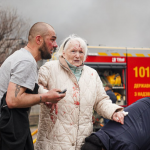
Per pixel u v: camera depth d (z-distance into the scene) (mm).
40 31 1941
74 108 2174
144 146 2021
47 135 2184
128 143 1904
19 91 1684
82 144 2176
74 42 2262
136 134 1983
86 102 2230
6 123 1671
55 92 1799
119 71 6551
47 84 2277
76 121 2182
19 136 1696
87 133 2219
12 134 1657
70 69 2230
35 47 1958
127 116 2125
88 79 2316
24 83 1707
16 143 1663
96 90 2385
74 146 2143
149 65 6602
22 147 1698
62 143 2117
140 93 6488
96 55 6258
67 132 2139
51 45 1999
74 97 2188
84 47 2318
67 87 2207
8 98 1665
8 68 1749
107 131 2049
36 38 1942
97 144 1949
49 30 1971
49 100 1788
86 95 2242
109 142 1946
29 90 1790
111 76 6480
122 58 6434
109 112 2213
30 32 1979
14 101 1661
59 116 2154
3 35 11070
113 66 6352
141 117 2104
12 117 1677
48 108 2191
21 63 1737
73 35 2408
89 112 2266
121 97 6477
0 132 1669
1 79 1762
